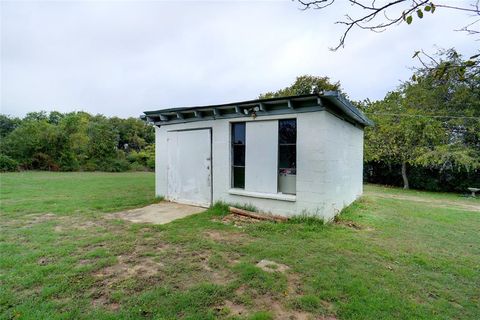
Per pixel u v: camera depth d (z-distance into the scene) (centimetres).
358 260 345
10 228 462
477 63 164
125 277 286
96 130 2381
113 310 223
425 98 1259
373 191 1256
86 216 563
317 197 518
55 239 406
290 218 545
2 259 321
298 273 303
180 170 740
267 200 581
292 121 566
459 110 1195
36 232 438
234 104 586
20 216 552
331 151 558
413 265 337
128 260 334
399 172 1502
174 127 755
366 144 1477
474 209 788
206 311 224
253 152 606
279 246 392
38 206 643
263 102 552
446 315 225
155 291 255
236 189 636
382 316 220
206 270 308
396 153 1342
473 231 514
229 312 223
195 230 472
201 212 625
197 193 703
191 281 279
